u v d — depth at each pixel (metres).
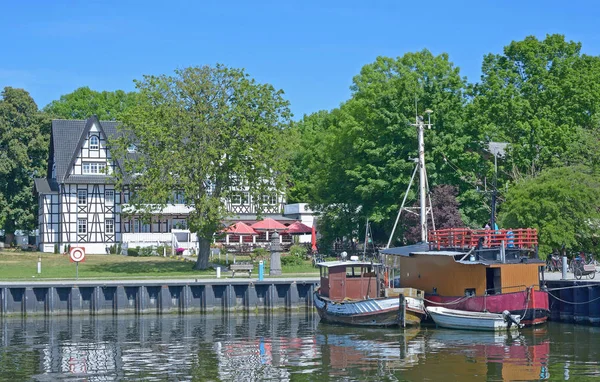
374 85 79.12
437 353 34.59
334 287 44.78
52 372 31.81
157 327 44.47
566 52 83.19
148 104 65.31
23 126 97.75
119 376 30.88
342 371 31.23
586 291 42.59
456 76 76.69
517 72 82.75
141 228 93.19
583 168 58.69
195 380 30.00
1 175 94.44
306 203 99.12
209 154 63.94
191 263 70.44
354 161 78.56
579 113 75.12
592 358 33.09
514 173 67.00
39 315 50.28
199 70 66.06
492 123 74.69
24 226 97.88
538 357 33.44
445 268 42.94
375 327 42.62
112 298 51.16
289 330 42.59
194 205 67.94
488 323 40.06
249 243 85.25
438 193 67.75
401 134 72.94
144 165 64.81
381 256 46.28
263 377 30.39
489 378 29.73
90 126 92.75
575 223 52.59
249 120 66.25
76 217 91.62
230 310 51.59
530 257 42.62
